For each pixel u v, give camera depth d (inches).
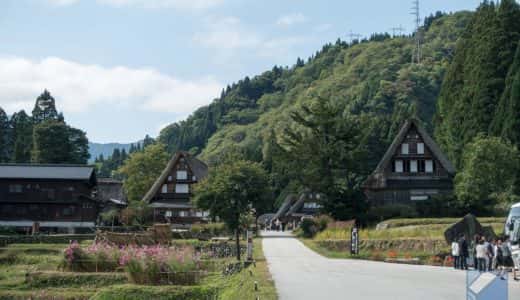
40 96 5900.6
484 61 4234.7
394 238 2172.7
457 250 1578.5
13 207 3878.0
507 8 4343.0
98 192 4830.2
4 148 5782.5
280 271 1473.9
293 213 5083.7
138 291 1364.4
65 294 1507.1
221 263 1828.2
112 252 1731.1
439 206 3075.8
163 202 4384.8
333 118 3385.8
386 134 4992.6
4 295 1503.4
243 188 2304.4
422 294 1026.7
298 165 3346.5
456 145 4224.9
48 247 2508.6
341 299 964.6
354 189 3154.5
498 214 2952.8
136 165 5004.9
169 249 1571.1
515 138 3634.4
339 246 2308.1
